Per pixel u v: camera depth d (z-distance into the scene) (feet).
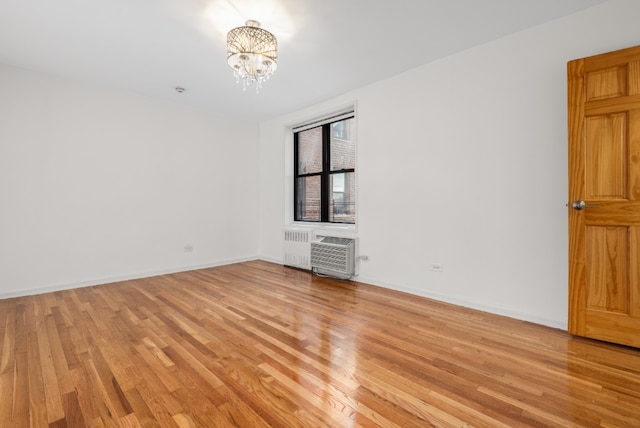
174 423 4.64
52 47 9.45
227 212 16.87
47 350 6.93
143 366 6.26
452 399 5.17
